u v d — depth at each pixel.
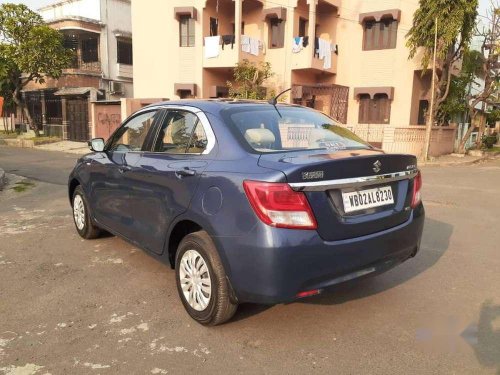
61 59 22.67
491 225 6.46
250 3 20.02
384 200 3.27
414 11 17.45
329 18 19.98
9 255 4.91
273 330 3.27
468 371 2.77
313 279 2.87
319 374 2.74
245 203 2.88
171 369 2.79
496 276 4.37
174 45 20.62
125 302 3.73
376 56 18.72
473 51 19.73
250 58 19.42
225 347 3.04
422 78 18.52
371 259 3.11
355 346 3.06
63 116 24.00
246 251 2.86
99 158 4.87
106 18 24.98
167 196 3.56
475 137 26.03
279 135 3.48
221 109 3.59
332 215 2.91
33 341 3.11
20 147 22.14
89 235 5.39
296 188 2.76
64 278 4.25
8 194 9.06
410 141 17.59
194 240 3.28
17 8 22.03
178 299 3.79
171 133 3.89
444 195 9.10
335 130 3.91
